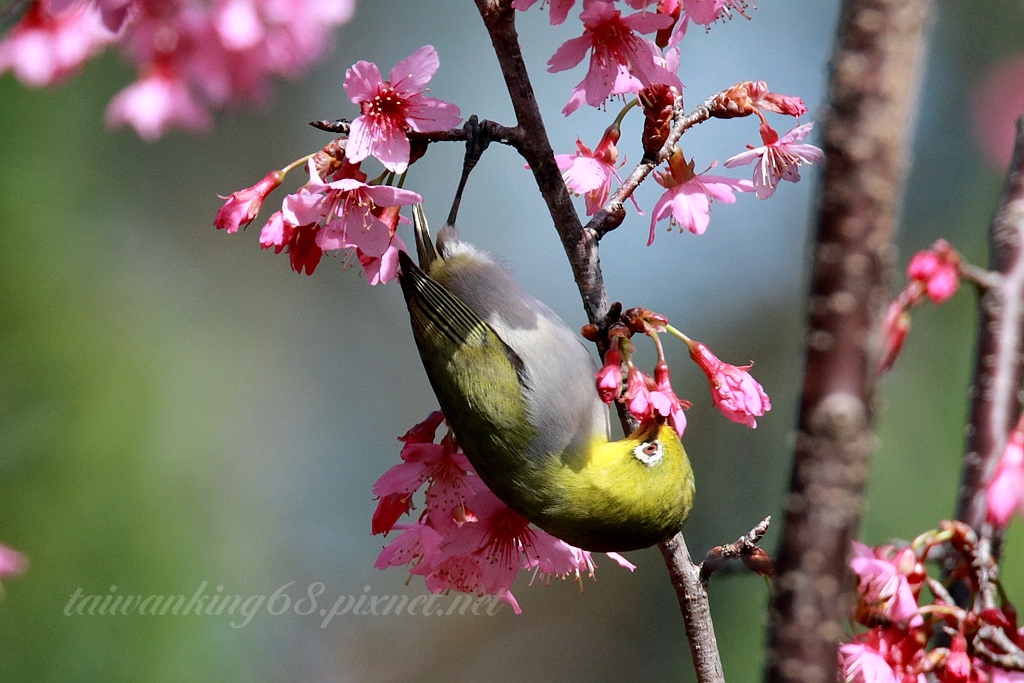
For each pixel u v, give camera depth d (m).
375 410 21.42
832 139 3.05
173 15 9.93
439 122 5.98
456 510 6.73
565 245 6.28
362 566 19.39
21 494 11.66
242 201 6.11
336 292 21.67
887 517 12.94
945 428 13.35
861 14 3.01
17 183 12.98
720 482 17.88
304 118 20.80
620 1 6.16
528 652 19.20
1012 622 6.05
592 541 6.52
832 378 3.11
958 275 7.14
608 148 6.75
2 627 11.21
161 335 13.62
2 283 12.45
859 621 5.93
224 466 13.94
